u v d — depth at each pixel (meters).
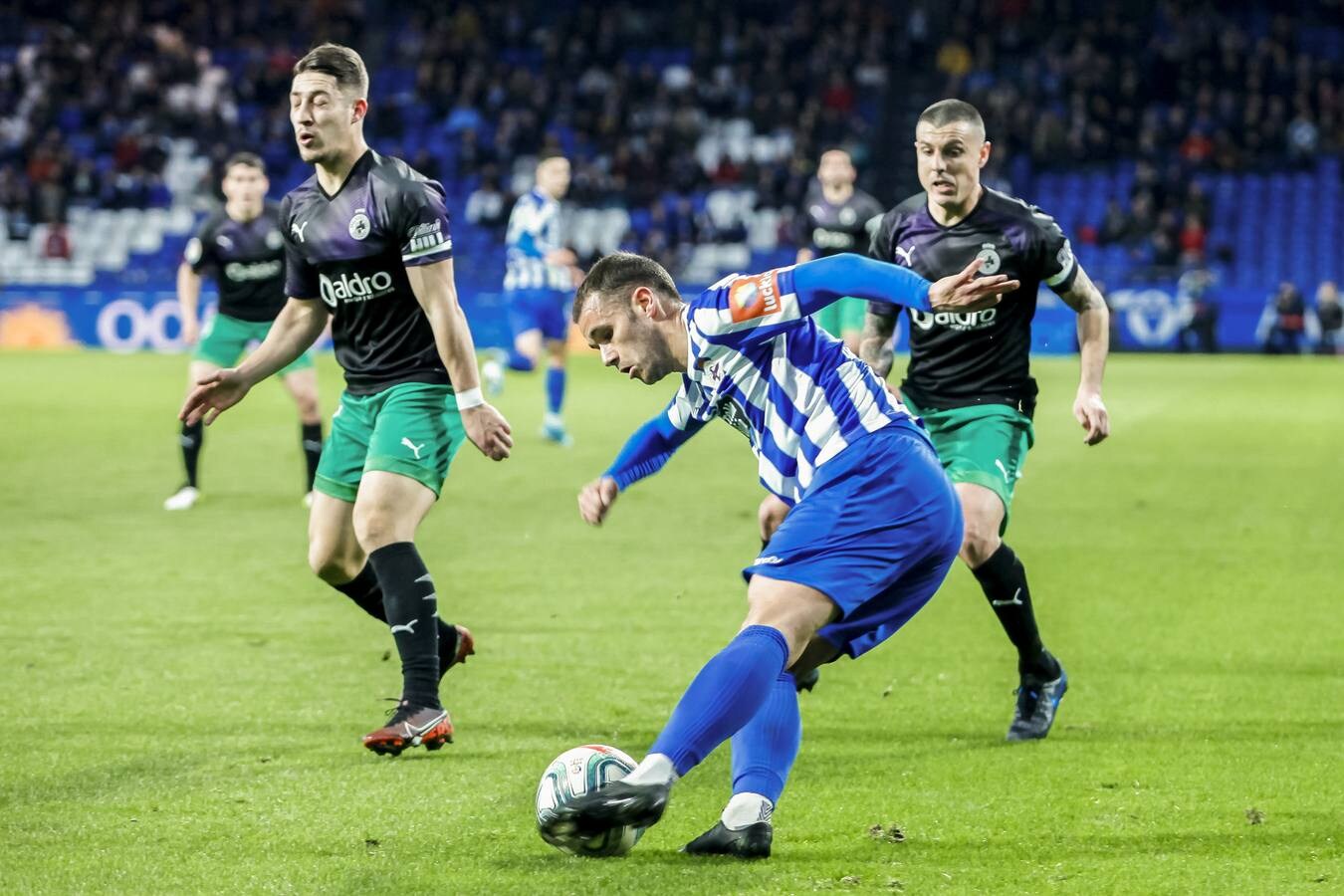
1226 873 13.84
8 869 13.85
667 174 114.62
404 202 18.08
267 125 120.69
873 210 49.34
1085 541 33.97
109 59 125.62
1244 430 56.72
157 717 19.59
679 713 13.08
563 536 34.50
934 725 19.59
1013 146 114.44
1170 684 21.64
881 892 13.31
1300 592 28.27
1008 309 20.16
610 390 73.75
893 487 14.19
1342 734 18.97
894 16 129.38
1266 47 117.19
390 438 18.48
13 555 31.72
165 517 36.72
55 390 68.94
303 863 14.07
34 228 113.12
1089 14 126.75
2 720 19.36
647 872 13.83
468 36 127.81
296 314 19.61
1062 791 16.53
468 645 19.88
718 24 128.50
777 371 14.38
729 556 32.16
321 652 23.48
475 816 15.55
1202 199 107.44
